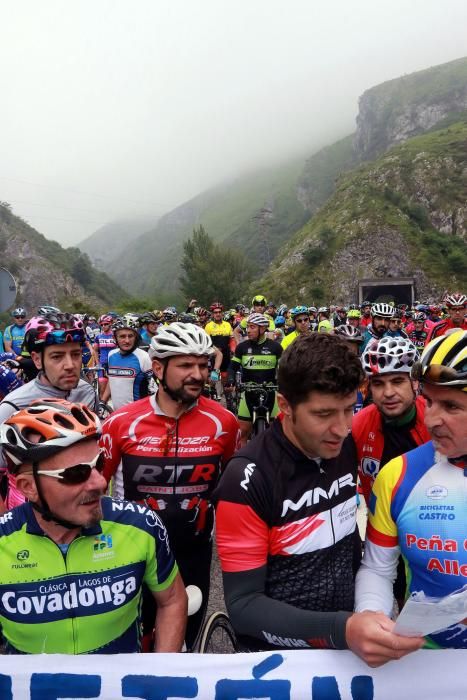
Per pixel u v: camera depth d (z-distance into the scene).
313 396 1.27
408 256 74.06
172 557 1.68
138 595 1.56
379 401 2.20
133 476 2.34
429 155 92.12
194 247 84.38
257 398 5.16
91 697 1.41
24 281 88.25
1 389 3.63
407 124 145.25
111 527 1.52
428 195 86.38
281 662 1.39
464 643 1.42
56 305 89.12
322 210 93.69
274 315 15.16
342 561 1.49
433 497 1.41
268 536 1.40
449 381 1.25
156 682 1.41
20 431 1.37
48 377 2.68
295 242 89.12
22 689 1.41
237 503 1.38
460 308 5.62
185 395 2.23
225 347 9.37
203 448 2.33
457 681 1.34
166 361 2.23
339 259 76.81
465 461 1.40
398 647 1.12
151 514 1.62
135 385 4.65
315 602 1.42
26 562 1.44
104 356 7.64
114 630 1.50
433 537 1.39
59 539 1.46
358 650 1.17
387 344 2.16
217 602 3.24
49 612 1.44
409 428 2.25
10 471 1.43
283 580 1.41
